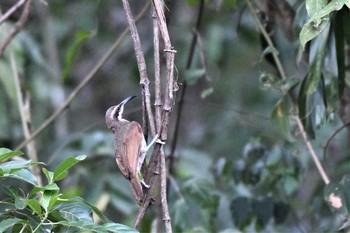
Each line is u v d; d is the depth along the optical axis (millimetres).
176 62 14859
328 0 8453
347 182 9742
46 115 15648
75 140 13453
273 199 11914
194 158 13508
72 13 16297
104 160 13281
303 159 12406
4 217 8430
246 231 12508
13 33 11203
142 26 16484
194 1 11727
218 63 15836
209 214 12086
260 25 10781
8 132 14367
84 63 17391
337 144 13086
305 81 9281
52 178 7449
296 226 12680
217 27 14938
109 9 16203
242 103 15875
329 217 11852
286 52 13414
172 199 11781
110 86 17547
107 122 10164
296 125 11344
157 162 7797
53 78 15648
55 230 7762
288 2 11031
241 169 11867
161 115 7844
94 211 7691
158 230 11242
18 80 12570
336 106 10156
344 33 9094
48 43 15711
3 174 7277
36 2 15594
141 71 7898
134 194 8016
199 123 16719
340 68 9352
